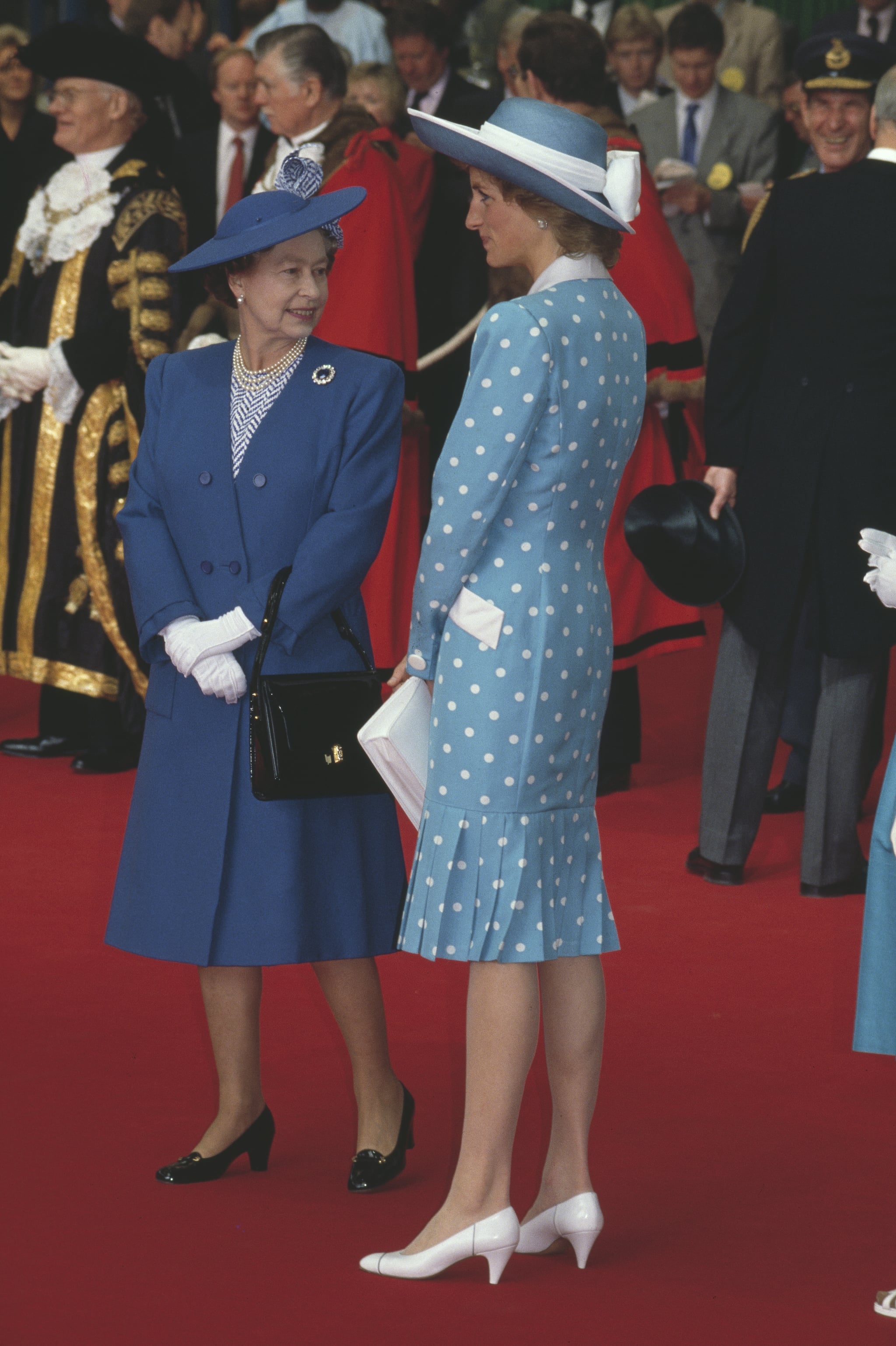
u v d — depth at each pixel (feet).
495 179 20.20
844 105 35.29
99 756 44.52
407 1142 23.32
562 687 20.11
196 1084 25.94
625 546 41.83
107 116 42.52
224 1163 22.90
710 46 61.57
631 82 64.13
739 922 34.09
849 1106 25.59
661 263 41.14
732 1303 19.89
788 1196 22.68
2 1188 22.41
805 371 34.53
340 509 22.47
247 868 22.26
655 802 42.65
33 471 43.68
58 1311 19.30
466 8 66.49
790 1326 19.39
